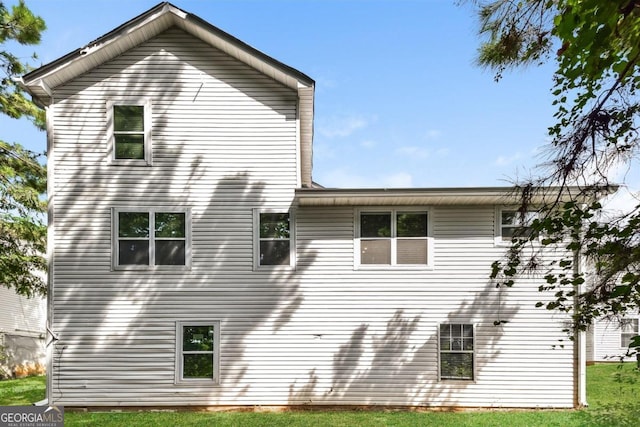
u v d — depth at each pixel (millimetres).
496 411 9258
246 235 9906
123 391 9398
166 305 9641
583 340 9461
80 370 9414
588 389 11336
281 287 9789
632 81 3525
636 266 3594
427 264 9852
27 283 15180
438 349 9617
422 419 8531
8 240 14531
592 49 2867
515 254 4723
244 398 9484
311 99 10375
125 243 9773
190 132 10078
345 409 9438
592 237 3811
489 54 5117
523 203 4324
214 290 9734
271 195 10016
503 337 9602
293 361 9602
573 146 3814
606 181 3801
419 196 9375
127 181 9898
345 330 9703
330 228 9969
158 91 10125
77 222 9742
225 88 10195
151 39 10227
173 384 9445
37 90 9711
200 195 9961
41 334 19312
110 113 10008
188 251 9789
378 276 9844
